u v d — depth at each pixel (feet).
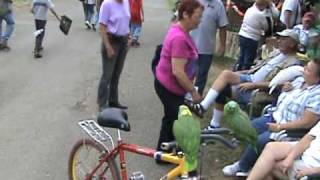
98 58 27.58
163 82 13.80
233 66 24.03
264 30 22.20
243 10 25.66
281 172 11.27
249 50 22.36
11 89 21.88
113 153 11.21
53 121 18.39
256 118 14.75
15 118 18.57
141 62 26.96
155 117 18.88
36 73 24.41
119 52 18.48
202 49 18.06
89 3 34.73
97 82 23.25
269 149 11.44
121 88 22.35
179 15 13.42
